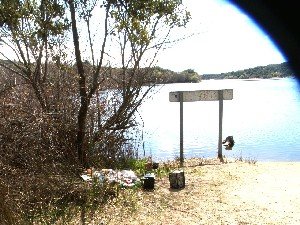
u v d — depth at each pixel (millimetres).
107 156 8172
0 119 6699
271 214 5367
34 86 7598
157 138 14727
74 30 7434
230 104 35250
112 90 8539
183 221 5238
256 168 8062
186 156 10945
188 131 17281
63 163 6898
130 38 7824
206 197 6164
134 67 8492
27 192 5617
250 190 6461
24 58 7762
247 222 5125
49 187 5887
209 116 24562
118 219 5355
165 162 9094
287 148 12492
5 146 6363
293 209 5527
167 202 5969
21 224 5004
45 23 7383
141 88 8711
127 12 7617
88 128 7809
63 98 7625
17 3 7137
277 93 49031
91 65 8391
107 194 6184
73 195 5988
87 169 7137
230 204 5812
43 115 6809
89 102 7438
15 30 7375
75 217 5418
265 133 16109
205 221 5207
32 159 6273
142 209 5695
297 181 6910
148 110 29328
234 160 9086
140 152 11469
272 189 6473
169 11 8133
